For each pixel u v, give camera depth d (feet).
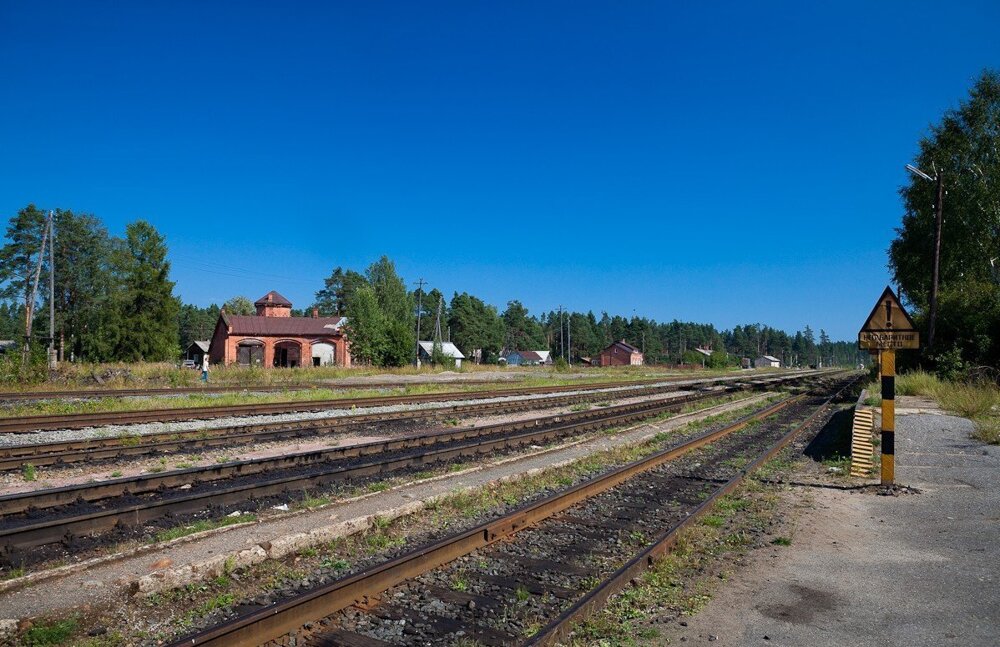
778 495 34.73
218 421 56.34
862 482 38.01
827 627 17.72
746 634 17.28
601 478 34.96
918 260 137.59
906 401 83.71
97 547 23.50
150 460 39.70
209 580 20.29
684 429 62.69
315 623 17.26
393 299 298.76
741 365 535.60
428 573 21.34
